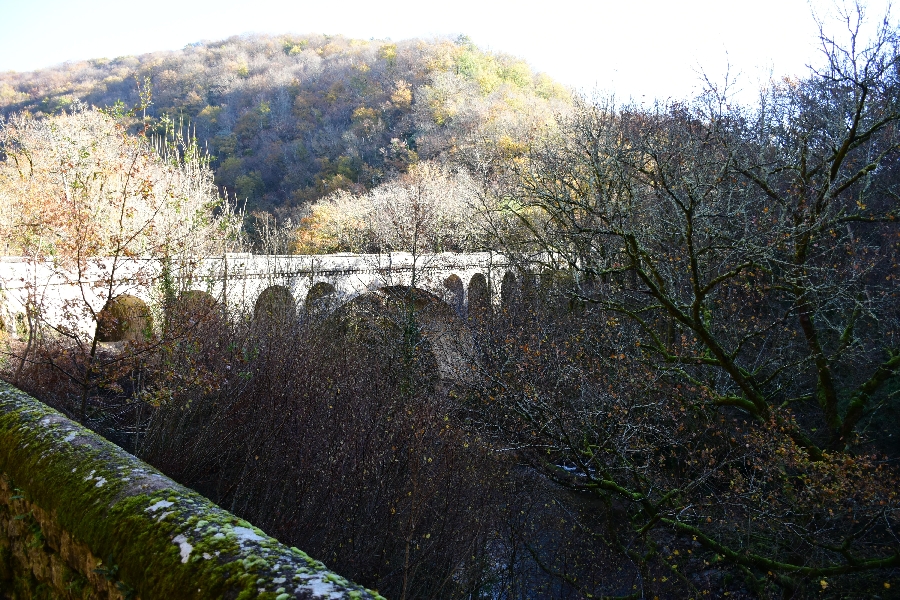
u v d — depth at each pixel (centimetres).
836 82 1010
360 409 1088
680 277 1284
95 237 832
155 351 894
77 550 250
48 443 305
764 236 1056
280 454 966
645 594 1051
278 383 1055
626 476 1211
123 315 1008
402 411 1128
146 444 898
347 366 1302
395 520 955
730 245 1041
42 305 858
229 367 945
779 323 1120
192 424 971
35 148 1350
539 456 1338
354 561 886
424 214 2027
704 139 1195
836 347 1174
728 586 1091
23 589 308
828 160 971
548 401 1241
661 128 1453
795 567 941
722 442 1173
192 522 210
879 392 1208
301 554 195
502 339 1528
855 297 1023
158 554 199
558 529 1245
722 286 1290
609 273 1377
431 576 955
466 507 1039
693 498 1153
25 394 399
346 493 937
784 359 1205
